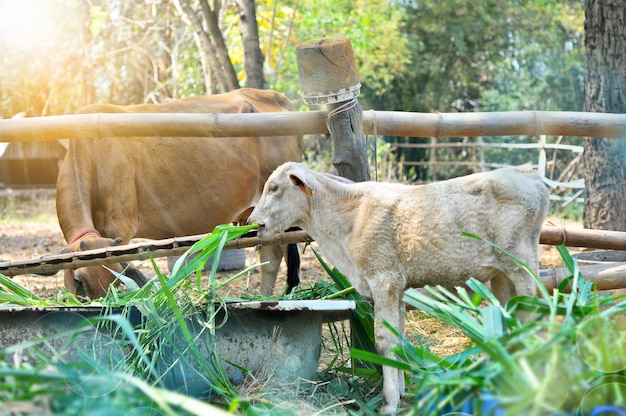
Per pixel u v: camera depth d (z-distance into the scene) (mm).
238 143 7004
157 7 20984
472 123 5062
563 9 23406
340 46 4805
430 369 3105
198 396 3957
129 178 6379
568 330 2674
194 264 4062
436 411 2553
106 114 5090
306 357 4129
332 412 3779
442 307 3197
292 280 6820
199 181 6766
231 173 6965
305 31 19156
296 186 4234
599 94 7242
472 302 3379
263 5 17281
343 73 4824
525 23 23656
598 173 7258
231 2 16859
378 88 24953
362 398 4152
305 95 4895
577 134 5094
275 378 4055
